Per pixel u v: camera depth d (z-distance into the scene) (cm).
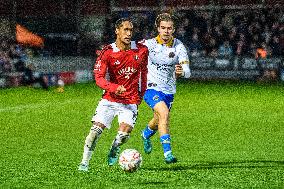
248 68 5762
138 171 1744
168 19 1836
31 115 3297
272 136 2558
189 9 6756
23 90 4638
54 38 6359
